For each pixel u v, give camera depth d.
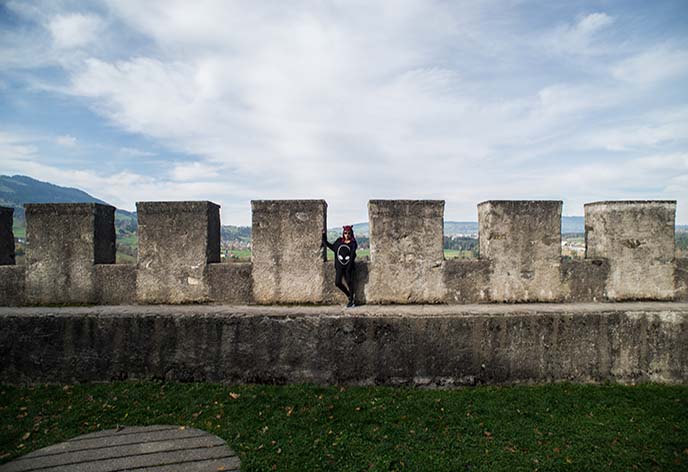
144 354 6.36
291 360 6.30
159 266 7.23
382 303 7.22
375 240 7.21
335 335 6.29
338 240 7.09
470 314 6.37
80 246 7.23
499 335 6.36
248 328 6.31
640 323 6.58
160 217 7.22
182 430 5.04
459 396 5.92
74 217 7.22
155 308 6.91
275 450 4.60
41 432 4.99
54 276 7.24
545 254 7.35
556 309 6.72
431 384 6.28
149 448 4.65
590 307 6.90
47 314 6.41
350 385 6.27
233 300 7.24
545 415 5.44
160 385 6.19
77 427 5.11
